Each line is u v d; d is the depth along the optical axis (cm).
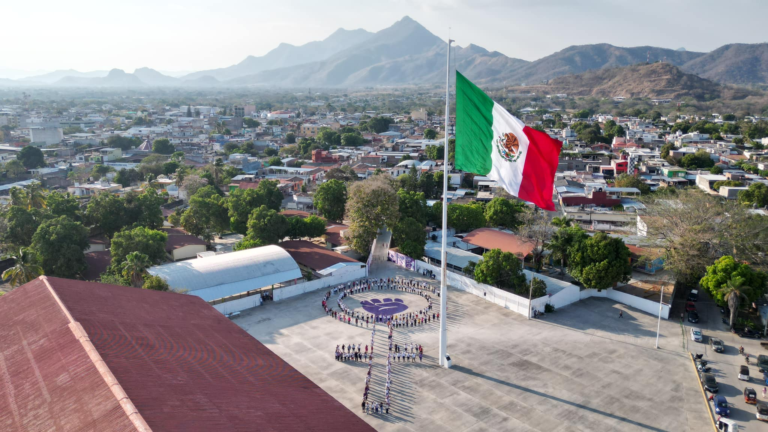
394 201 10469
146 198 12162
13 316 4331
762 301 8375
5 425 2958
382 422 5134
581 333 7331
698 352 6769
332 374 6116
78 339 3631
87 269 9206
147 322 4388
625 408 5447
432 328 7481
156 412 2875
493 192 17112
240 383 3656
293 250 10350
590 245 8594
